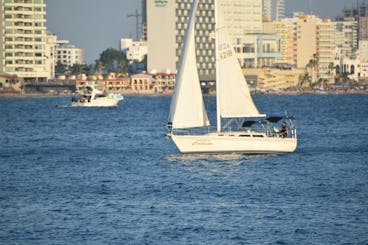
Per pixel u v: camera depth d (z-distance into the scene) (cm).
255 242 18300
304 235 18775
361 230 19138
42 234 19088
